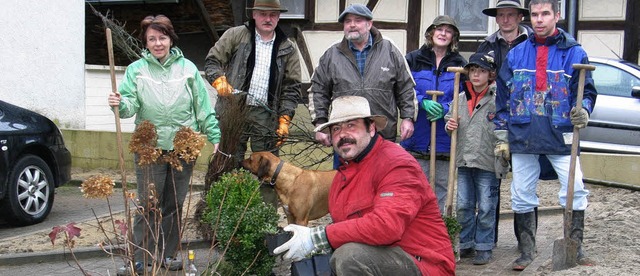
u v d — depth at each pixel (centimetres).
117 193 1016
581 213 580
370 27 609
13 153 779
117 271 533
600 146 1091
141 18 1556
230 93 641
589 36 1343
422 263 398
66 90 1323
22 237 720
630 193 938
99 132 1188
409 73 613
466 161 611
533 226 594
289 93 686
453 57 647
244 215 488
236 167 636
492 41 668
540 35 565
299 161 912
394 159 399
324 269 407
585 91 559
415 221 402
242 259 493
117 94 457
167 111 548
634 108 1077
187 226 674
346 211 410
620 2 1325
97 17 1566
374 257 384
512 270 595
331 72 606
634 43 1320
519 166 582
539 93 566
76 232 404
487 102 610
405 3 1430
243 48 671
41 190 817
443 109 617
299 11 1485
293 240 389
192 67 565
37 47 1275
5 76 1228
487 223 615
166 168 557
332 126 415
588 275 522
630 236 677
